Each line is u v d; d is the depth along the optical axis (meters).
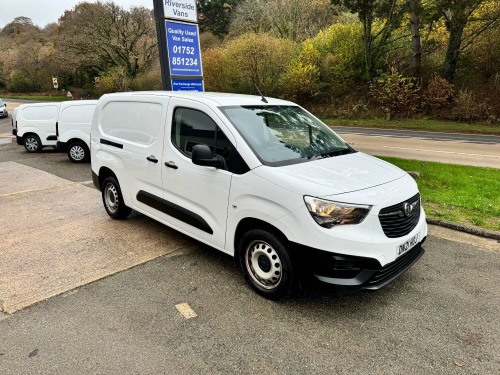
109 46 38.22
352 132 19.19
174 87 7.65
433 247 4.34
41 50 55.97
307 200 2.81
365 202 2.80
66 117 9.98
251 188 3.12
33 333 2.79
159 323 2.92
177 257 4.10
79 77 52.72
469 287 3.46
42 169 9.30
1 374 2.36
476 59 23.19
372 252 2.78
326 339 2.74
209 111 3.56
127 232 4.84
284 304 3.19
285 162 3.26
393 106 24.31
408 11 22.89
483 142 14.77
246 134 3.38
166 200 4.12
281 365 2.47
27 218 5.43
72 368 2.43
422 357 2.55
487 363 2.49
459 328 2.87
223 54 30.38
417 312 3.08
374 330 2.84
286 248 2.99
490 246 4.36
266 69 29.06
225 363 2.48
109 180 5.14
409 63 25.84
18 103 41.69
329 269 2.77
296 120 4.01
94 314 3.04
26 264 3.93
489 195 6.21
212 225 3.58
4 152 12.22
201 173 3.57
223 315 3.03
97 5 37.12
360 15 24.91
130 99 4.64
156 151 4.14
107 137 5.03
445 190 6.57
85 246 4.39
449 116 22.44
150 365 2.46
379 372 2.41
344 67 27.44
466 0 20.73
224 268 3.85
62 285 3.49
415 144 14.16
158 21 7.42
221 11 52.78
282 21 33.66
